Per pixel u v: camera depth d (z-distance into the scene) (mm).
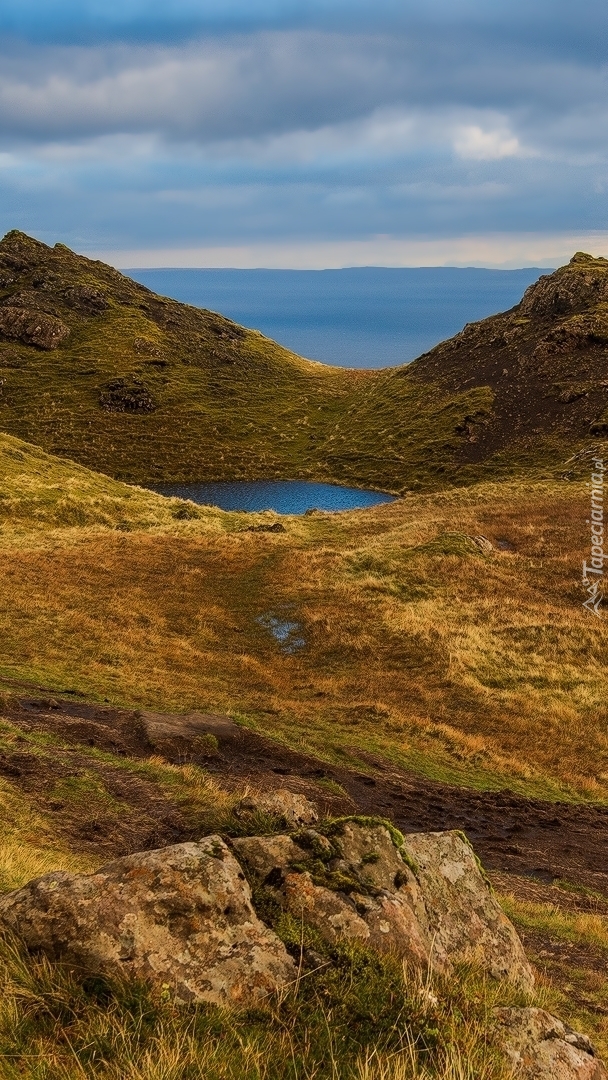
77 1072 3348
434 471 89750
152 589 33625
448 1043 3910
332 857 5559
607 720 24031
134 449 103438
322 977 4281
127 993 3920
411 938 4852
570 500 54281
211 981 4125
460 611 32031
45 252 165625
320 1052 3734
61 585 32219
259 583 35656
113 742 15633
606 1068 5219
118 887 4570
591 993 8414
